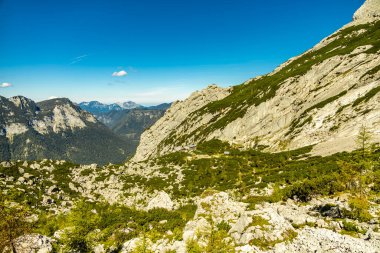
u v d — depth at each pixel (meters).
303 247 25.11
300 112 128.88
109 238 37.38
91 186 92.75
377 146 70.56
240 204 43.81
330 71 138.00
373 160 58.12
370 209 35.38
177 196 80.38
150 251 29.73
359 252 23.56
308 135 108.19
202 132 186.75
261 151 121.31
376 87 101.69
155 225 47.72
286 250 25.05
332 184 48.34
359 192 43.59
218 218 37.50
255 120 154.12
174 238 32.06
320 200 44.75
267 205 45.25
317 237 26.75
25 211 24.06
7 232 22.66
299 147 105.88
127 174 103.88
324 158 76.00
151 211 62.47
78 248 29.70
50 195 77.12
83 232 29.73
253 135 144.62
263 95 163.75
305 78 147.12
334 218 35.00
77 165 108.94
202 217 38.78
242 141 143.88
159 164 113.56
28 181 82.75
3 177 83.06
